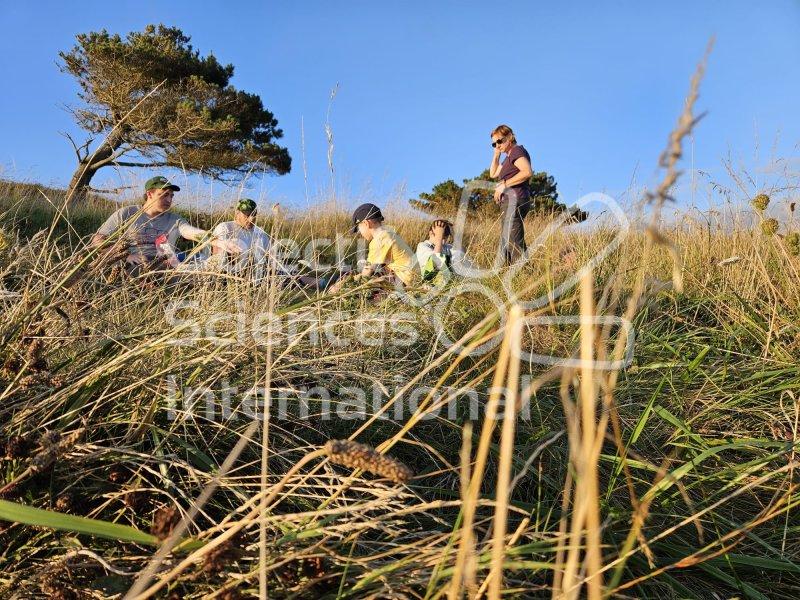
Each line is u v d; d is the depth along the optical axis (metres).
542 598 1.24
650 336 2.64
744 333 2.79
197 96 14.89
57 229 4.99
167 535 0.99
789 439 1.87
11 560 1.24
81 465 1.44
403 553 1.28
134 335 1.60
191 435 1.65
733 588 1.40
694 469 1.79
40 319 1.60
